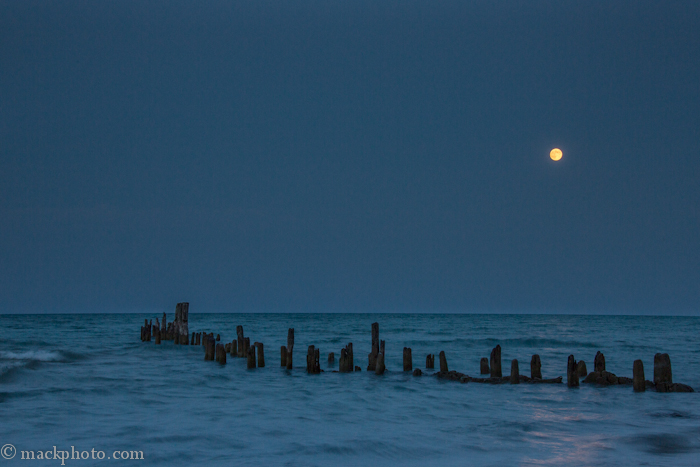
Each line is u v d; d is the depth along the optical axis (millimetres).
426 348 46031
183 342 40656
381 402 19688
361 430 14977
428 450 12773
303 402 19609
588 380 23797
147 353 37094
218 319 156000
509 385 22906
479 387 22672
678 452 12633
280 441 13492
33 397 19234
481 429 15141
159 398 19797
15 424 14922
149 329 45906
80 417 16016
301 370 27594
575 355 40531
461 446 13172
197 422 15641
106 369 27844
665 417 16953
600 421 16312
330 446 12984
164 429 14539
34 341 46750
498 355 24625
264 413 17328
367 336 63750
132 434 13867
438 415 17406
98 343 45969
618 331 87562
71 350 38625
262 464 11367
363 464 11523
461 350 44375
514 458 12062
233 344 34438
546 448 13000
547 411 18047
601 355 24531
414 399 20328
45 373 24703
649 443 13484
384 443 13367
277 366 29297
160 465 11242
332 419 16578
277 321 134500
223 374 26438
